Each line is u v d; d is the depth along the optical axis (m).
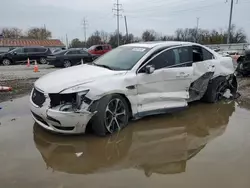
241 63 10.07
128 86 4.27
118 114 4.23
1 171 3.02
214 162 3.32
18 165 3.17
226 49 31.86
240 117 5.19
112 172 3.09
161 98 4.77
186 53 5.28
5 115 5.07
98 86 3.92
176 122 4.83
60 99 3.79
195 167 3.20
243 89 7.86
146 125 4.61
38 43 49.81
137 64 4.54
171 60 4.98
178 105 5.03
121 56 4.97
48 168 3.13
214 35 62.84
